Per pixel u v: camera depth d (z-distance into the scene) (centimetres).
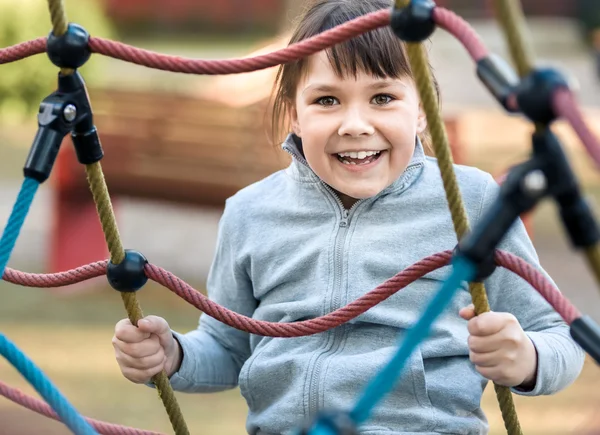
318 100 195
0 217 768
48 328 526
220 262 221
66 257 621
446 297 121
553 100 119
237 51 1848
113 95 563
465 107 1148
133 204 841
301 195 212
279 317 206
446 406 192
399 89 192
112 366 466
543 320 194
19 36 815
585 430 379
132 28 2112
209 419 399
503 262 154
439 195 204
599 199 763
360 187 193
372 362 191
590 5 1994
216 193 546
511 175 121
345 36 159
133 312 186
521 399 425
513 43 122
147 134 559
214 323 220
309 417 193
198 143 545
